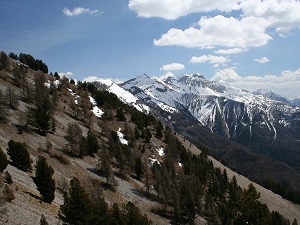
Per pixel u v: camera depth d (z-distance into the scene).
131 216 59.97
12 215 41.91
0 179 50.06
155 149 162.25
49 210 52.81
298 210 188.00
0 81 131.12
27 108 113.56
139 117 191.25
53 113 123.50
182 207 104.00
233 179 161.88
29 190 57.62
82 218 49.59
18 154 69.44
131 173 123.12
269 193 193.75
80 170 92.38
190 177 138.50
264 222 86.62
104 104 177.50
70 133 104.31
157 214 97.31
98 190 72.81
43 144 94.00
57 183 72.44
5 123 91.50
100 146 121.12
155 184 109.12
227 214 120.44
